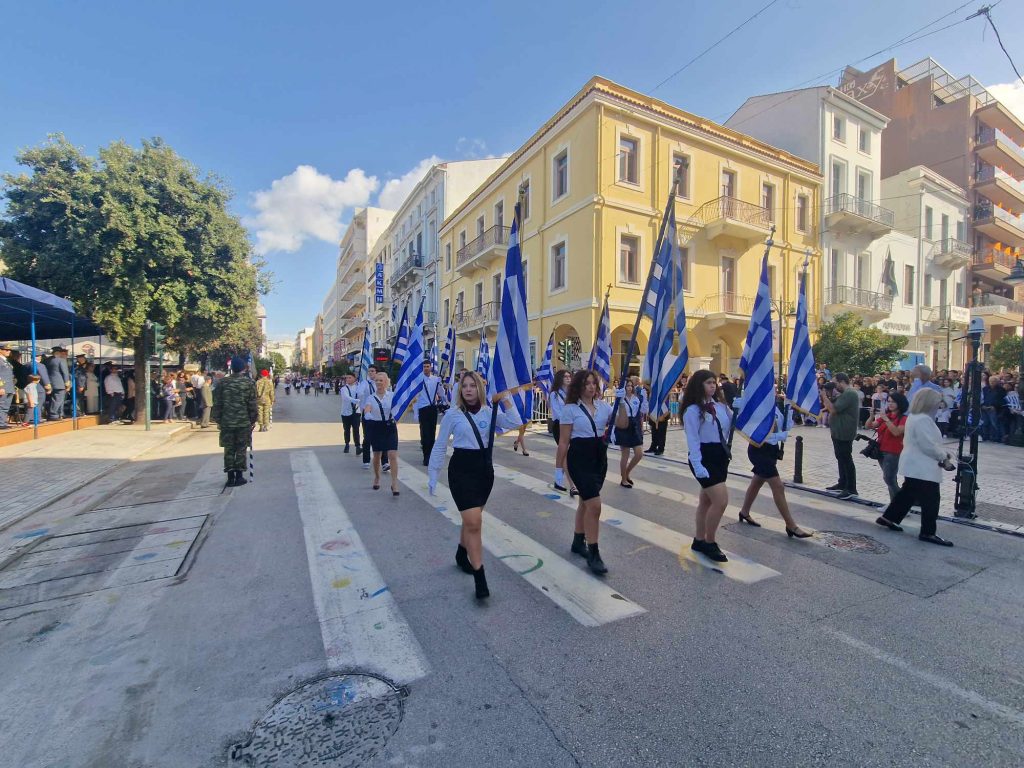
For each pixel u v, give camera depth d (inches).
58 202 534.9
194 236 624.7
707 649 124.0
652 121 733.3
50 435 506.3
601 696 105.8
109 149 569.3
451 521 227.1
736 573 170.2
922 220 1078.4
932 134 1194.0
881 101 1261.1
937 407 205.6
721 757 89.3
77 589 158.2
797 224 900.6
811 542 202.4
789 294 880.3
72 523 227.0
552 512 242.2
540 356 807.7
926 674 114.8
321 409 1016.2
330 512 241.0
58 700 105.5
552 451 433.7
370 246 2177.7
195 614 141.6
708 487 180.1
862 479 320.8
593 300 694.5
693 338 768.9
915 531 217.6
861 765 87.9
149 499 268.4
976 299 1258.0
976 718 100.3
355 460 386.0
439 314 1218.0
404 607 145.1
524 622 136.6
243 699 105.3
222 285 649.6
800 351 273.0
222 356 1320.1
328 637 129.1
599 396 178.5
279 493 279.3
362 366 427.5
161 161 597.3
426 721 98.4
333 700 104.7
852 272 975.0
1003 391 482.9
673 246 241.8
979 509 250.7
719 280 801.6
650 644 126.0
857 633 132.3
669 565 176.9
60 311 525.3
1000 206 1294.3
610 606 146.0
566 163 763.4
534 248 827.4
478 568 148.5
